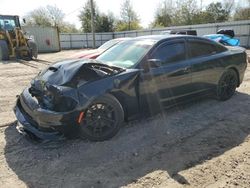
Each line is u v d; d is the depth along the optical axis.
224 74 5.56
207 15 49.22
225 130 4.28
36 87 4.00
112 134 3.99
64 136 3.67
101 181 3.02
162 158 3.48
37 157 3.55
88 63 3.99
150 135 4.13
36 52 17.66
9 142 3.98
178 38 4.89
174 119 4.73
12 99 6.43
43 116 3.55
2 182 3.03
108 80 3.89
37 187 2.94
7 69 11.94
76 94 3.62
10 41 16.86
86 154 3.60
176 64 4.69
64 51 31.36
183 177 3.07
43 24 56.97
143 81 4.24
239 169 3.22
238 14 47.41
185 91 4.88
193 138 4.02
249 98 5.96
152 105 4.45
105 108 3.88
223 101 5.72
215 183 2.97
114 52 4.93
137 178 3.07
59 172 3.21
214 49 5.46
